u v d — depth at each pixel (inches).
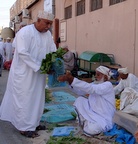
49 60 185.5
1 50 613.3
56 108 262.2
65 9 611.8
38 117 198.8
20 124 193.3
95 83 203.0
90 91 186.9
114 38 400.5
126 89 204.4
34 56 191.0
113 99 199.5
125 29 372.2
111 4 411.8
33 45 189.8
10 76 200.4
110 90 197.2
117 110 209.3
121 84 262.2
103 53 403.9
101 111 195.8
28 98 191.2
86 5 495.5
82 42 518.0
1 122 229.0
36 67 186.1
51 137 186.9
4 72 580.7
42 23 188.9
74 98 308.8
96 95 197.9
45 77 200.7
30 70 190.2
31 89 191.8
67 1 593.3
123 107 198.8
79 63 459.8
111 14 407.2
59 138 183.8
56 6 671.8
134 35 352.8
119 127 189.9
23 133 196.7
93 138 185.5
